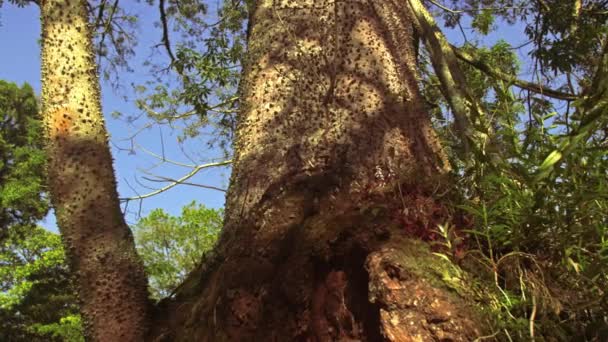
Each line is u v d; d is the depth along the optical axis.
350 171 2.45
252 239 2.35
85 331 2.54
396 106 2.66
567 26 5.74
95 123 2.79
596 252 1.90
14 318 18.81
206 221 15.85
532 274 1.97
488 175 2.16
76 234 2.59
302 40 2.89
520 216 1.98
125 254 2.61
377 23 2.93
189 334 2.24
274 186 2.50
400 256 1.90
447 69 3.66
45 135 2.77
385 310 1.81
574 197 1.87
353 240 2.06
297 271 2.10
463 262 2.01
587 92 2.22
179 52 7.40
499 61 6.51
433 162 2.61
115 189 2.75
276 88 2.80
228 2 7.82
